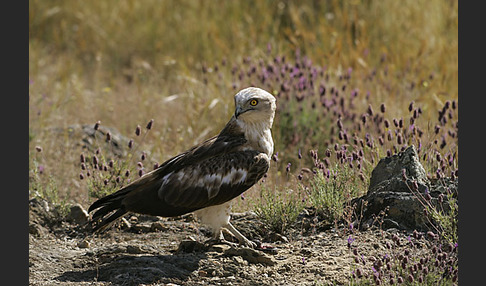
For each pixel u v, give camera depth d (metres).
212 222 9.68
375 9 20.84
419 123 13.70
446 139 12.24
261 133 9.63
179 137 15.04
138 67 21.98
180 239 10.38
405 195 10.00
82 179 12.12
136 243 10.24
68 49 24.08
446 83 17.31
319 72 16.56
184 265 9.09
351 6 21.12
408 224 9.89
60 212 11.05
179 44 22.53
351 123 14.50
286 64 16.12
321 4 21.58
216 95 16.88
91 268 9.23
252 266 9.14
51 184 11.82
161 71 21.25
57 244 10.32
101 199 9.27
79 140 14.63
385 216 10.08
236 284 8.62
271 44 19.69
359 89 16.66
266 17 21.50
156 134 15.60
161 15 24.11
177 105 17.27
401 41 19.77
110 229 10.80
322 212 10.52
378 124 12.91
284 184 12.44
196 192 9.18
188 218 11.12
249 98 9.42
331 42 19.62
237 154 9.45
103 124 16.67
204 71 17.12
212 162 9.29
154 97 18.11
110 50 23.80
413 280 7.96
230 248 9.46
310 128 14.40
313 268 8.95
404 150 10.66
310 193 11.08
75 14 25.14
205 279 8.78
